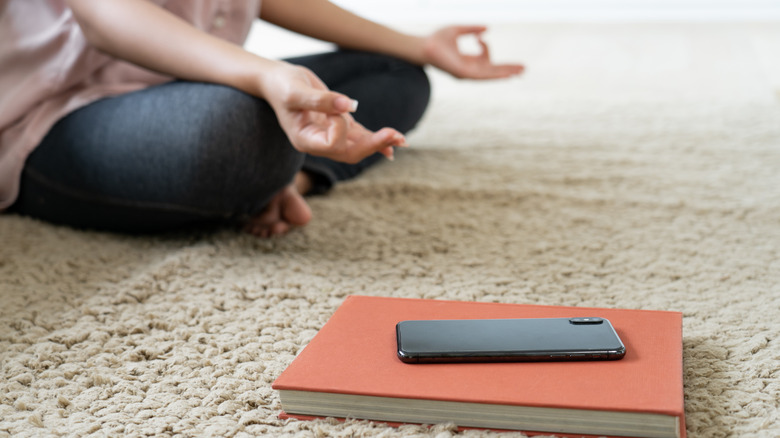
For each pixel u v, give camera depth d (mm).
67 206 1194
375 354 687
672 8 4602
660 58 3025
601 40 3645
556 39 3734
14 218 1268
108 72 1251
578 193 1386
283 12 1443
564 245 1132
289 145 1086
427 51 1594
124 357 811
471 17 4766
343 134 919
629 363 652
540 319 727
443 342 681
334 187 1434
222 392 725
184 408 707
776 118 1905
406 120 1577
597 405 589
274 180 1101
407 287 987
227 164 1039
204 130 1014
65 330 874
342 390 634
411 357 661
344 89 1418
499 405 610
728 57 2979
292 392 658
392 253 1118
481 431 620
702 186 1403
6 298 964
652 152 1660
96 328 880
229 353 811
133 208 1129
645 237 1156
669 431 583
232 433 657
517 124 1977
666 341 693
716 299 924
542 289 971
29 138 1163
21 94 1166
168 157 1043
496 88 2521
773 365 743
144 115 1061
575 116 2041
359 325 747
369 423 642
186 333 860
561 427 605
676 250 1100
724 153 1621
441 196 1391
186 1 1228
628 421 588
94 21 1081
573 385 620
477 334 697
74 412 709
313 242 1164
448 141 1827
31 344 850
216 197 1081
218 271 1042
